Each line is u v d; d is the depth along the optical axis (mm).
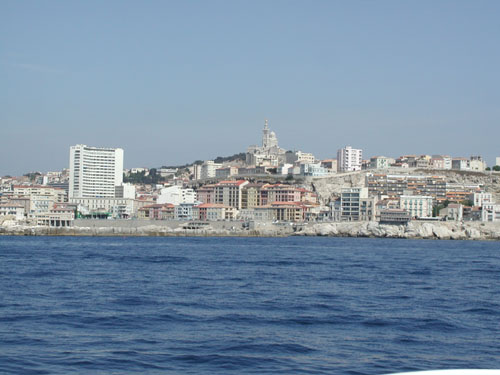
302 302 94250
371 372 53500
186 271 146875
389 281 128000
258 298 98375
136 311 83812
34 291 104250
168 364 55594
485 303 96438
